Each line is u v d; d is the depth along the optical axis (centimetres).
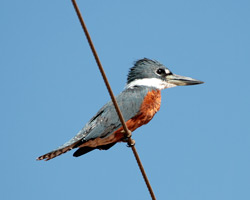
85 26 785
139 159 917
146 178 921
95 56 824
